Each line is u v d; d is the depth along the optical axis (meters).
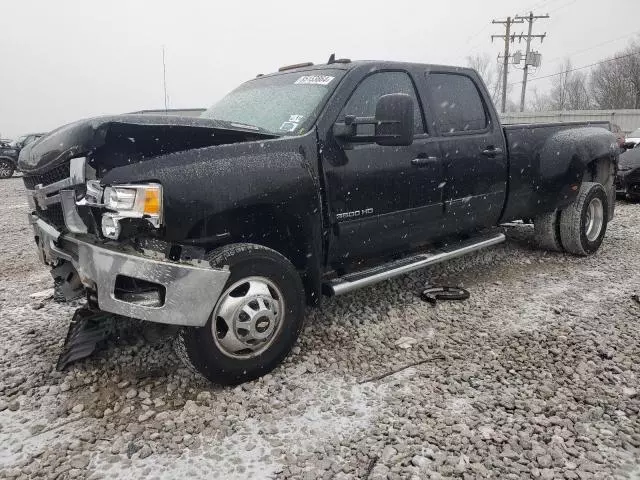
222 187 2.81
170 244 2.79
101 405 2.81
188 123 2.81
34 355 3.39
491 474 2.24
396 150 3.77
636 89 48.38
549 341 3.53
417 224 4.04
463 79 4.50
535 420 2.61
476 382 2.99
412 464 2.31
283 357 3.14
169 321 2.67
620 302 4.25
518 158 4.80
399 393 2.89
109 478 2.25
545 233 5.61
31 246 6.70
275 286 3.05
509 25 40.66
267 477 2.24
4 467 2.33
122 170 2.64
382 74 3.86
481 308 4.15
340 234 3.54
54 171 3.00
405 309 4.13
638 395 2.83
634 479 2.21
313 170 3.28
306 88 3.71
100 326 3.42
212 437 2.52
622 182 9.29
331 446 2.44
